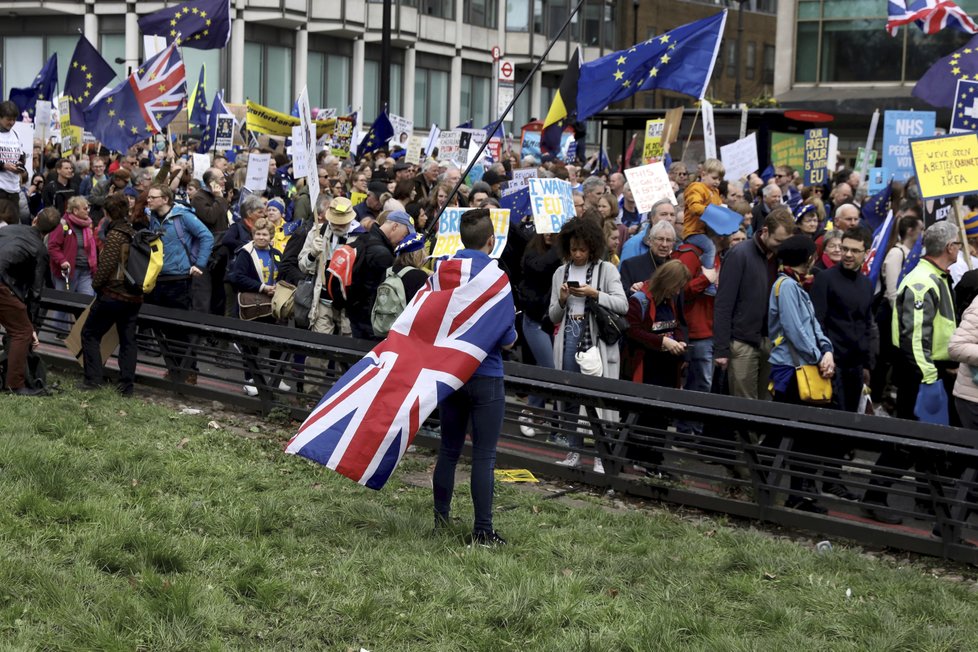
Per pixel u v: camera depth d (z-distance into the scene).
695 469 9.02
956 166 10.01
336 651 5.35
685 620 5.78
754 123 20.84
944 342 8.38
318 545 6.71
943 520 7.05
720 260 10.45
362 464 6.75
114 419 9.55
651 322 8.96
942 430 6.97
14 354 10.16
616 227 12.05
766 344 9.34
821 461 7.64
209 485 7.71
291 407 10.12
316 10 45.19
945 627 5.91
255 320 11.46
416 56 50.22
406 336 6.89
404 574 6.21
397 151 23.89
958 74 14.23
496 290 6.81
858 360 8.79
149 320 11.04
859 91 41.88
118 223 10.66
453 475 7.11
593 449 8.90
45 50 44.69
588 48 57.12
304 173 12.49
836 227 10.72
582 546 7.02
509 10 54.78
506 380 8.77
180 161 17.28
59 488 7.21
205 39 17.59
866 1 41.75
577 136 23.25
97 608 5.48
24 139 15.08
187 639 5.27
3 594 5.58
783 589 6.45
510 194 12.36
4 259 9.99
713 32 14.16
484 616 5.75
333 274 9.88
